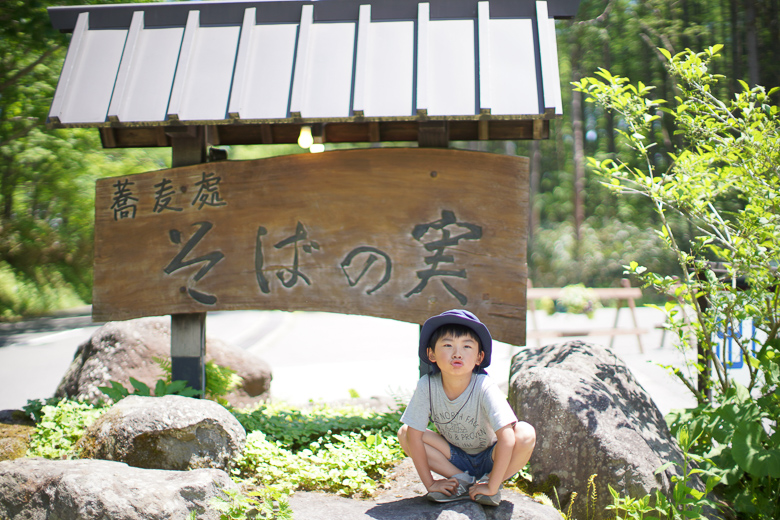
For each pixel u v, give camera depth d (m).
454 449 2.93
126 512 2.51
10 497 2.68
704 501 3.09
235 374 5.92
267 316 18.81
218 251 4.54
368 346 12.41
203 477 2.76
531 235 25.27
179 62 4.25
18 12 9.66
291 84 4.13
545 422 3.46
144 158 18.75
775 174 3.71
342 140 4.89
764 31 16.20
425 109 3.88
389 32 4.23
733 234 3.92
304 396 7.46
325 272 4.42
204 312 4.69
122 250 4.64
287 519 2.69
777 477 3.24
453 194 4.33
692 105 4.03
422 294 4.32
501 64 4.04
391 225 4.38
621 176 4.00
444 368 2.70
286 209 4.49
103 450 3.31
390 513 2.77
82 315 17.98
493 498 2.73
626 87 4.04
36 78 12.83
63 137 15.82
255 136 5.09
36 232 20.58
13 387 8.61
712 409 3.99
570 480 3.31
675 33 19.97
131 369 6.03
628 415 3.58
